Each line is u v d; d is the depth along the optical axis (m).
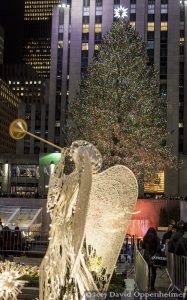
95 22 84.88
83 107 45.22
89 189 6.77
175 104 80.44
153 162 43.97
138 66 45.62
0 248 20.22
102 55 45.72
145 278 11.41
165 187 76.50
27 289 12.30
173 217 39.72
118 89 43.62
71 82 82.81
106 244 7.86
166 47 83.19
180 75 84.62
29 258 18.66
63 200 7.38
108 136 42.81
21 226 34.94
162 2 84.62
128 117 43.12
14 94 187.38
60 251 7.53
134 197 7.80
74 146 7.47
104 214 7.80
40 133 129.62
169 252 14.85
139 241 23.95
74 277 7.24
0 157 97.44
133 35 48.34
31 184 96.88
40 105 130.88
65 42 100.25
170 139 78.56
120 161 42.12
